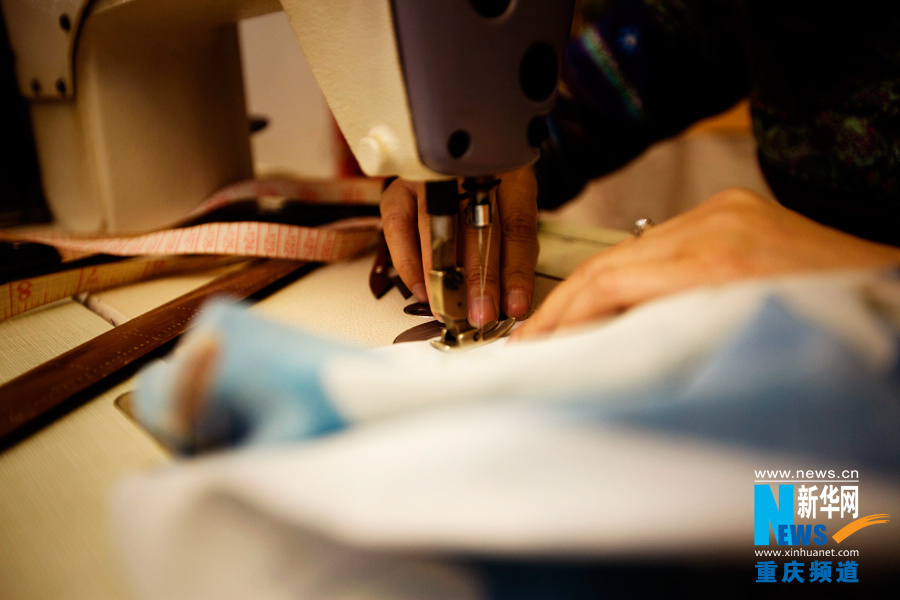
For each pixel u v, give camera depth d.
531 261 0.57
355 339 0.52
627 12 1.00
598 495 0.20
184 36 0.77
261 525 0.22
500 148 0.42
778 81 0.73
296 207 0.92
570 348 0.27
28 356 0.50
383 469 0.21
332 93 0.44
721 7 0.91
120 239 0.71
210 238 0.70
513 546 0.20
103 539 0.28
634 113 1.03
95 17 0.69
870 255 0.35
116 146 0.76
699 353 0.25
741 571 0.23
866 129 0.67
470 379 0.26
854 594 0.23
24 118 0.84
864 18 0.63
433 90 0.39
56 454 0.36
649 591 0.23
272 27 1.65
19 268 0.62
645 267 0.35
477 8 0.38
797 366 0.23
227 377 0.25
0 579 0.26
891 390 0.23
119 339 0.49
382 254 0.72
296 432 0.25
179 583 0.21
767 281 0.27
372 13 0.39
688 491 0.21
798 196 0.77
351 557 0.22
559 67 0.44
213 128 0.84
